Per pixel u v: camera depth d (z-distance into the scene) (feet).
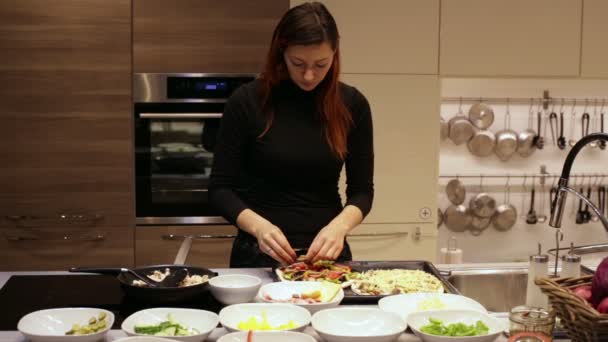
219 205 5.77
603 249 5.60
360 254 9.26
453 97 11.01
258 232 5.38
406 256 9.30
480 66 9.12
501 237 11.42
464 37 9.05
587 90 10.50
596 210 4.91
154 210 9.23
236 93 5.93
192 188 9.27
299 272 5.29
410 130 9.12
